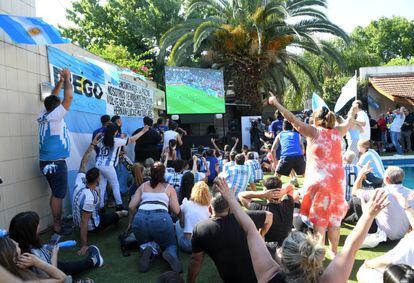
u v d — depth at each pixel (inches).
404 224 176.4
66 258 169.5
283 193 161.0
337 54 655.8
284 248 78.2
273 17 613.3
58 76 234.7
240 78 683.4
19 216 120.8
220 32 639.1
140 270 153.9
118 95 350.9
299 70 858.8
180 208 174.9
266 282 79.0
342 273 77.2
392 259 118.8
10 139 184.4
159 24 856.3
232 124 660.1
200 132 682.2
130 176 305.9
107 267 159.8
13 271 94.1
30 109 203.8
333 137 153.3
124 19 888.9
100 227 200.2
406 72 729.0
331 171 151.1
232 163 254.7
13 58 189.3
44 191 213.2
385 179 180.1
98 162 234.4
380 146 597.6
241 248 113.2
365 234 80.7
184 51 624.7
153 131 313.0
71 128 249.9
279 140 305.6
